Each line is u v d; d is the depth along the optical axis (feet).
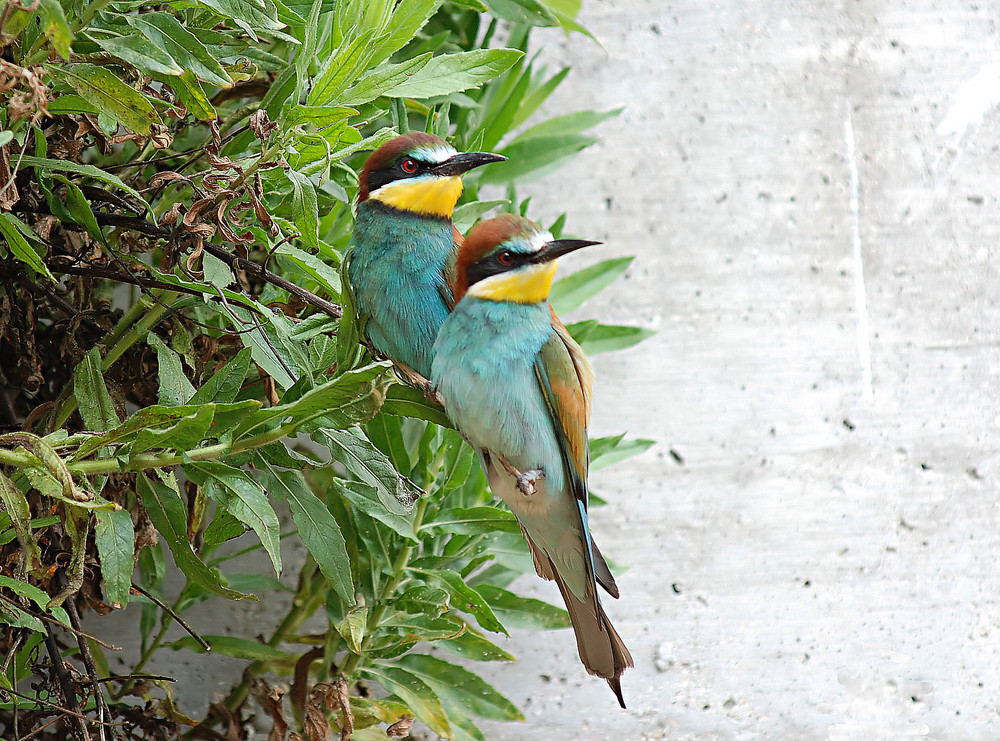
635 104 23.34
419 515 15.53
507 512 15.40
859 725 20.58
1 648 14.26
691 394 22.22
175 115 12.50
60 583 13.12
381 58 12.24
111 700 15.96
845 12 23.73
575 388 12.79
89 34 11.64
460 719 16.10
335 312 12.62
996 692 20.86
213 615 19.70
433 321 13.08
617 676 13.61
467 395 12.17
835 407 22.18
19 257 11.44
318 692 14.44
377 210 13.09
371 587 16.14
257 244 15.10
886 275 22.72
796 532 21.63
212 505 17.43
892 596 21.33
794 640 21.11
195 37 11.65
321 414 10.78
